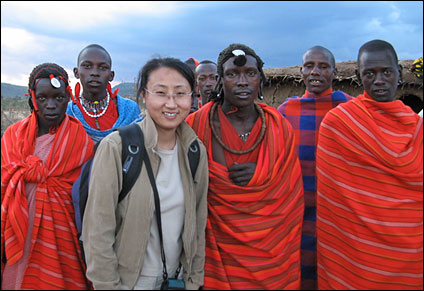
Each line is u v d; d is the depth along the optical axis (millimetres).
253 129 2229
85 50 2912
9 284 2051
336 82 5965
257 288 2086
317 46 3111
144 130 1833
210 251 2113
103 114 3004
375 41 2135
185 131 1936
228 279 2092
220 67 2223
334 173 2223
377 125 2123
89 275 1716
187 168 1886
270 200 2117
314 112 3057
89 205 1715
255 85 2152
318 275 2363
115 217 1746
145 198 1737
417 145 2088
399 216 2045
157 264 1870
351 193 2148
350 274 2160
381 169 2080
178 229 1896
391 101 2156
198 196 2002
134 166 1728
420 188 2057
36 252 2059
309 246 2891
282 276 2121
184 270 1973
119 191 1732
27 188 2080
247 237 2061
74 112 2916
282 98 6621
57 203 2080
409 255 2037
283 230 2174
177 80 1763
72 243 2088
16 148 2082
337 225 2225
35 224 2025
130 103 3117
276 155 2154
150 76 1774
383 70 2062
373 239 2084
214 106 2326
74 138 2199
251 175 2104
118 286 1729
